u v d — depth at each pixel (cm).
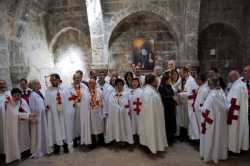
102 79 588
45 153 461
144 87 453
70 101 475
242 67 848
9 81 680
